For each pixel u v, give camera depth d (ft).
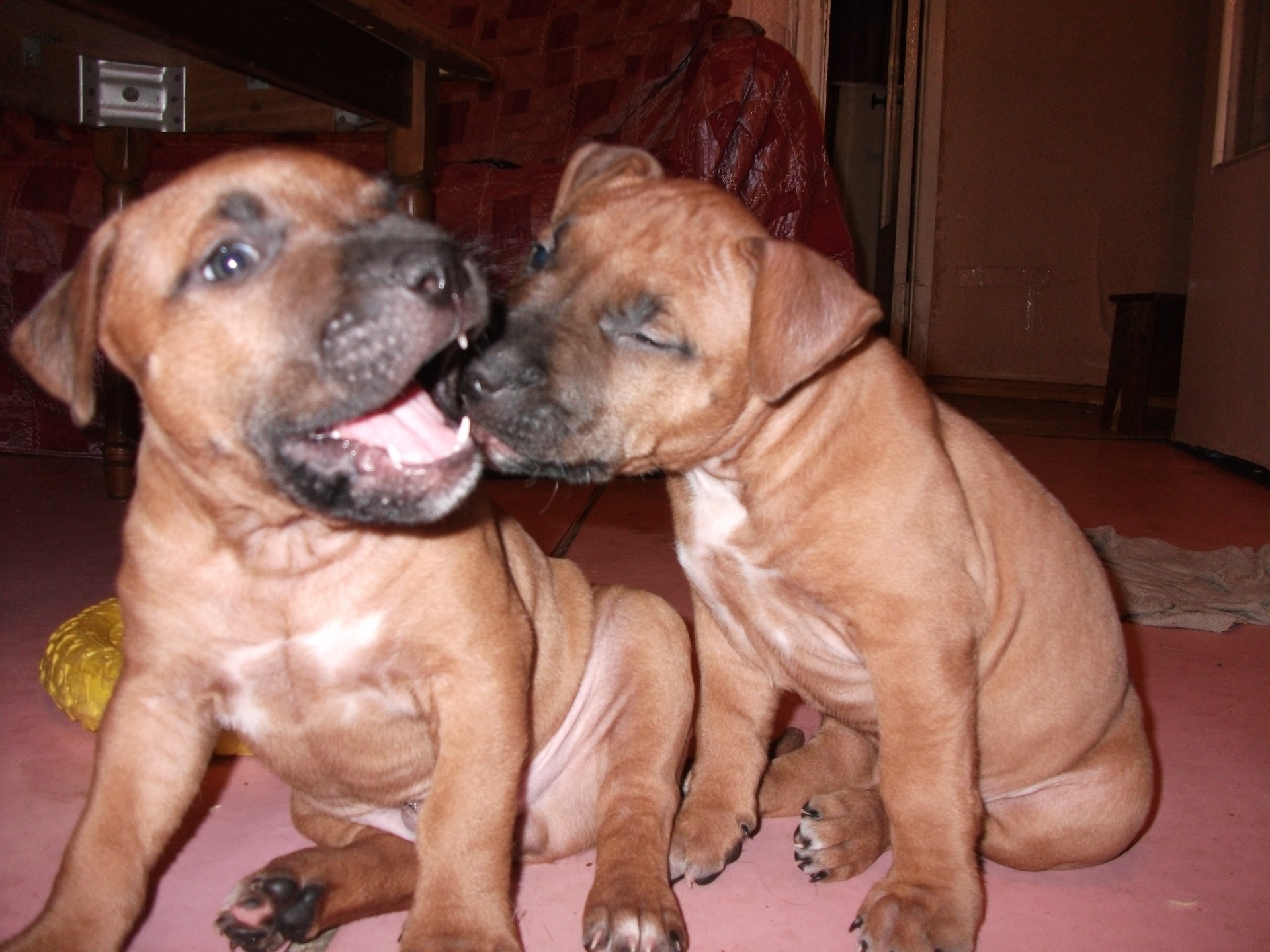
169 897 1.72
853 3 8.73
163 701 1.55
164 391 1.47
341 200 1.51
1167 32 9.06
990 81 9.33
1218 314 6.20
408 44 2.78
